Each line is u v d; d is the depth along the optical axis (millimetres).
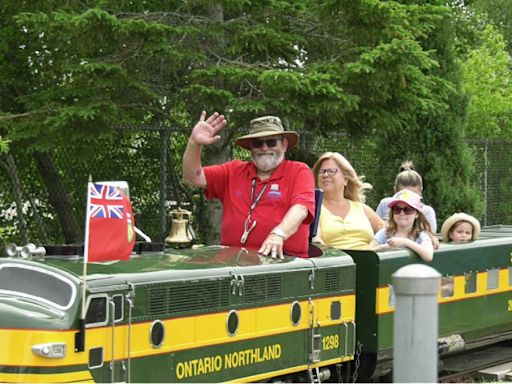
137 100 14156
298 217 8859
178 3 14312
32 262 7082
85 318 6781
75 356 6727
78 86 13180
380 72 13430
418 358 5344
